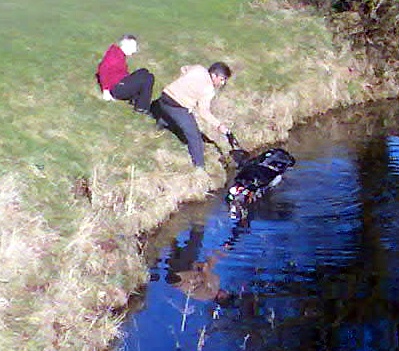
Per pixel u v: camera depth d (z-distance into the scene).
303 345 7.37
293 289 8.44
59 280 7.82
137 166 10.59
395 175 11.80
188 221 10.17
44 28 15.01
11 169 9.41
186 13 17.88
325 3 19.27
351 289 8.41
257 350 7.32
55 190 9.37
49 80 12.22
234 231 9.90
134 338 7.54
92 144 10.72
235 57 15.69
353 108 16.14
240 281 8.66
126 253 8.86
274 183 11.15
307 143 13.60
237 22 17.75
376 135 14.16
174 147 11.37
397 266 8.88
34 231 8.35
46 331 7.11
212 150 12.16
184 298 8.31
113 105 12.05
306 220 10.16
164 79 13.74
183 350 7.34
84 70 13.01
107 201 9.69
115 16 16.81
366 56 17.66
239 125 13.41
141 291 8.46
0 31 14.42
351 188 11.24
